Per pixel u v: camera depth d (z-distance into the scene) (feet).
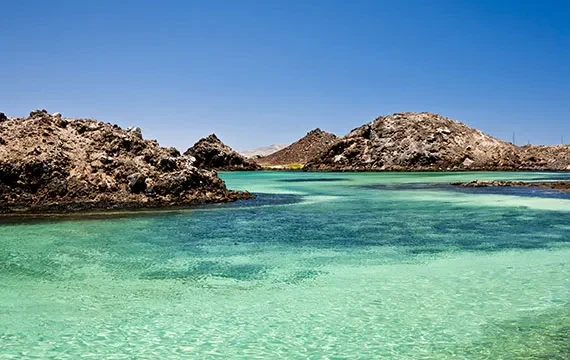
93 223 98.89
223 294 55.31
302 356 40.22
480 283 58.23
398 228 92.73
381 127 402.31
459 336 43.47
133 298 53.98
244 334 44.60
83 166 125.90
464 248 75.36
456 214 110.11
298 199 145.38
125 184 126.21
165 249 75.77
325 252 73.77
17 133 130.00
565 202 129.29
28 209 113.39
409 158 368.27
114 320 47.78
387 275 61.93
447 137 383.65
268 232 89.35
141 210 117.19
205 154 421.59
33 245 78.38
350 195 158.92
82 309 50.70
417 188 186.29
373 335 44.09
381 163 374.43
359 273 62.90
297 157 534.37
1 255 71.97
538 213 109.81
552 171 338.95
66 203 116.57
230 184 222.69
